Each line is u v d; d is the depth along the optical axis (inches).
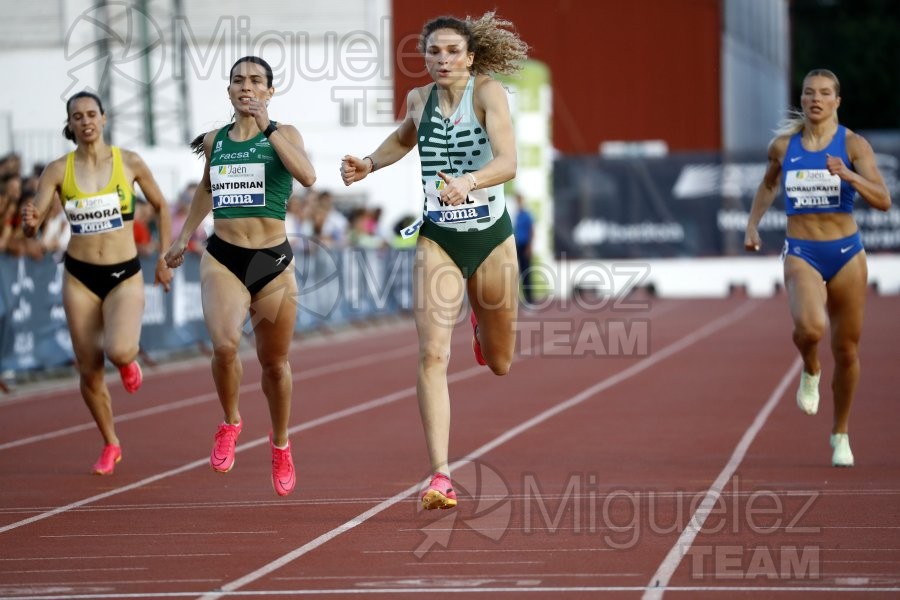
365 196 2859.3
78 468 942.4
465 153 686.5
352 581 565.0
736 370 1573.6
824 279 877.8
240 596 542.0
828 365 1605.6
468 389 1430.9
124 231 908.0
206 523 714.2
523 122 3006.9
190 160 2618.1
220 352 739.4
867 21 6545.3
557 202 3432.6
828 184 864.9
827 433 1043.3
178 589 557.0
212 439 1085.8
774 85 4948.3
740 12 4116.6
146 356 1715.1
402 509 745.0
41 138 2837.1
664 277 3417.8
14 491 841.5
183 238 794.2
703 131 3668.8
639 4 3659.0
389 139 731.4
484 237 687.1
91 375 906.7
